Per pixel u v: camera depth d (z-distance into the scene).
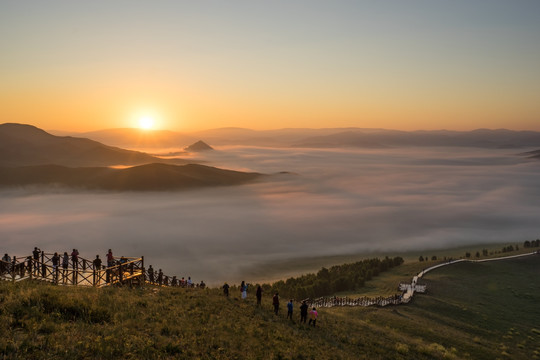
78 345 12.91
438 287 86.12
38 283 22.06
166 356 14.09
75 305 16.64
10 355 11.26
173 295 26.11
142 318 18.09
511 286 92.69
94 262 27.86
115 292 22.45
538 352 45.34
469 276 102.81
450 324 53.06
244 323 22.88
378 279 110.50
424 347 30.55
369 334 31.14
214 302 26.31
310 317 28.77
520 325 60.38
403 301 64.56
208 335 18.19
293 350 19.91
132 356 13.21
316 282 97.62
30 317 14.45
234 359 16.12
